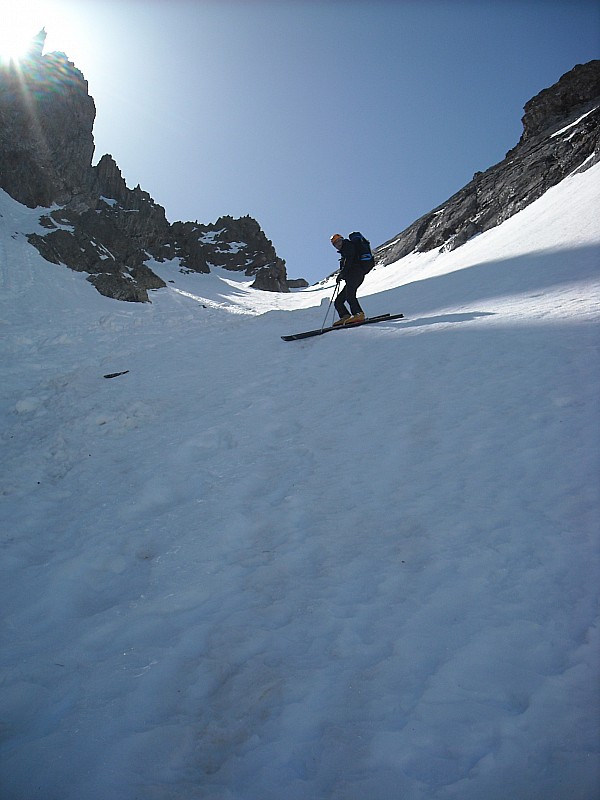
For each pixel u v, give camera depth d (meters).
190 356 13.03
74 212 40.12
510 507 4.42
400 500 4.96
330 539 4.61
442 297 17.81
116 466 7.26
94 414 9.16
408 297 21.08
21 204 38.44
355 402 7.78
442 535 4.26
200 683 3.30
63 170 43.88
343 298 12.59
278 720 2.88
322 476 5.82
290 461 6.39
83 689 3.42
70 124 45.25
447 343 9.27
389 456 5.90
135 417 8.95
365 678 3.04
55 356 15.67
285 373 10.03
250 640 3.57
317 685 3.06
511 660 2.97
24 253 31.17
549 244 24.36
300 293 71.00
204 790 2.59
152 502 6.12
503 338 8.78
